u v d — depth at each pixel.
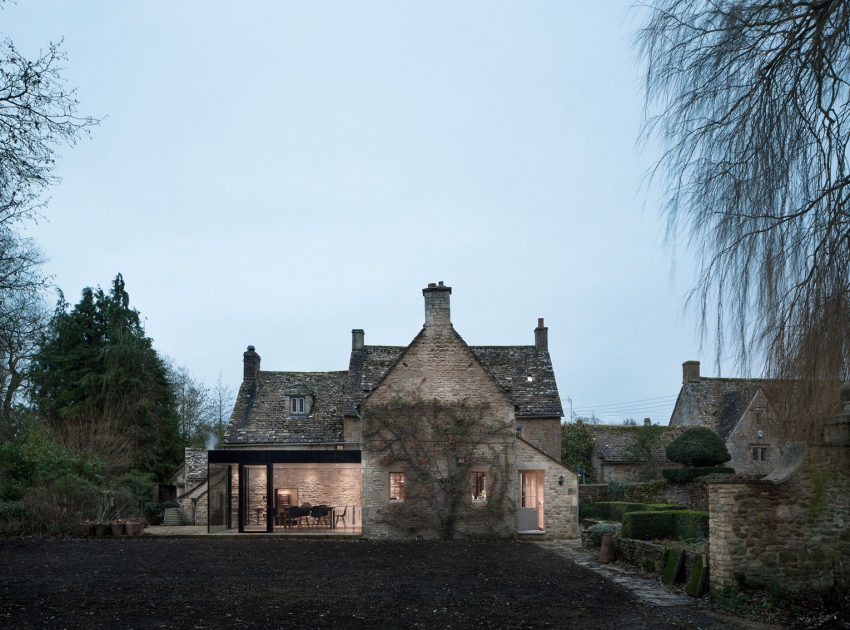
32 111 9.81
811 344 7.79
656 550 15.59
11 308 17.47
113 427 33.09
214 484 27.53
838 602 11.12
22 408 32.69
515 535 23.69
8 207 10.19
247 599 12.11
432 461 24.02
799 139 8.16
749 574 12.42
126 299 38.00
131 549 20.11
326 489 27.75
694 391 38.56
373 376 29.28
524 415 29.42
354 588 13.38
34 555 18.45
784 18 8.04
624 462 35.62
